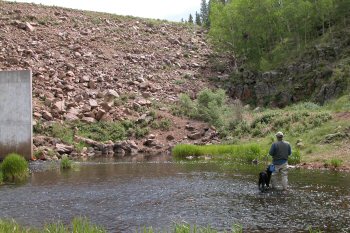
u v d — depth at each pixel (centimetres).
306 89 4028
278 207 1312
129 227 1130
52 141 3108
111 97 4031
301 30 4666
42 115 3450
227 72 5416
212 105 3825
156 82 4791
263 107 4222
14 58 4144
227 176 1955
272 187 1647
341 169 2044
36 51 4591
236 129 3447
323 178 1811
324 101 3712
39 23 5559
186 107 4112
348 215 1193
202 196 1515
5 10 5684
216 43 5697
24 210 1349
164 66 5294
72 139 3256
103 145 3181
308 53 4325
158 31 6650
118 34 6031
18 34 4919
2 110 2769
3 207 1395
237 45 5269
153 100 4247
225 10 5406
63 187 1747
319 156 2334
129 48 5597
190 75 5144
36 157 2788
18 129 2759
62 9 6600
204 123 3800
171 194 1563
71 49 4978
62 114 3575
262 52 5125
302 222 1134
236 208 1317
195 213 1270
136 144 3391
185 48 6194
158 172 2133
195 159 2691
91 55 4981
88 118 3597
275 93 4262
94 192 1628
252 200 1427
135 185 1767
